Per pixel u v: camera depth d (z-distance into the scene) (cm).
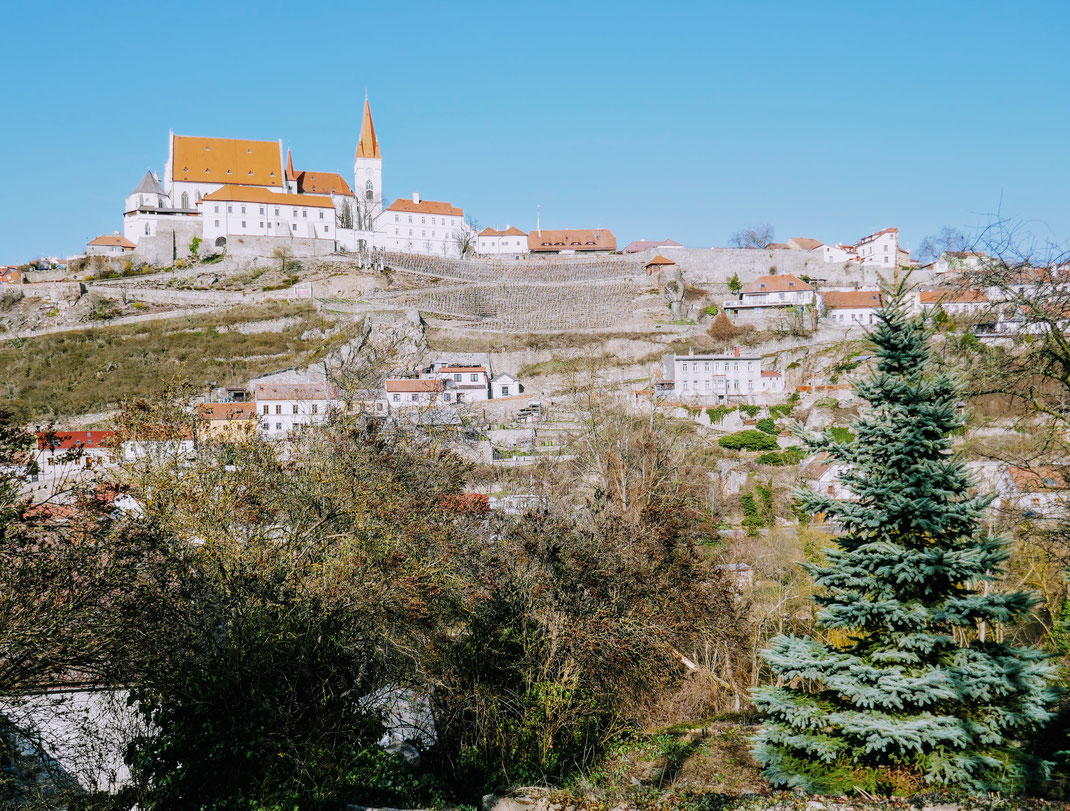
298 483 2103
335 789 1567
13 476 1429
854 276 12438
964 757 1277
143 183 11919
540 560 2295
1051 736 1442
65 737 1636
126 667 1510
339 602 1738
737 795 1467
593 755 1944
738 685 2586
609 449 3356
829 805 1230
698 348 9644
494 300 11481
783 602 2864
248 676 1556
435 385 7062
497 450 5478
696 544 3061
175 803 1457
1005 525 1786
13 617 1312
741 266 12581
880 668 1345
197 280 11088
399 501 2244
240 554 1792
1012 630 2609
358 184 13925
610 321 10900
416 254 12875
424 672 1947
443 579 2103
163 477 1861
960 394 1451
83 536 1505
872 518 1387
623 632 2195
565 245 13825
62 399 7550
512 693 1927
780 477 5731
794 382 8594
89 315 9869
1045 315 1513
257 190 12088
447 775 1819
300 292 10856
